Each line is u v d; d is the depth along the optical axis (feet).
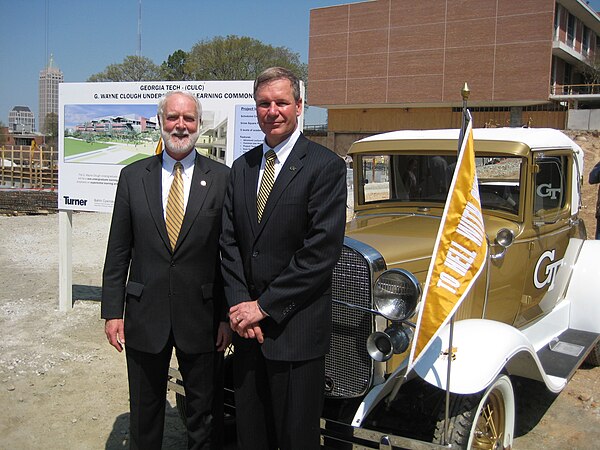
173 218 10.20
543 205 14.88
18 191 67.36
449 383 9.32
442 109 155.74
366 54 159.22
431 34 149.28
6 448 13.01
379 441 9.50
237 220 9.61
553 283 15.92
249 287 9.48
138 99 20.84
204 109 19.75
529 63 137.90
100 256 34.73
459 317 11.89
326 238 8.86
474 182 9.53
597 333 16.47
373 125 165.78
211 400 10.69
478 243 9.53
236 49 199.93
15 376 16.83
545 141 14.64
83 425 14.15
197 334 10.32
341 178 9.15
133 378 10.52
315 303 9.16
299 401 9.22
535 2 135.95
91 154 21.65
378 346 9.95
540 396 15.88
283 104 9.11
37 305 23.95
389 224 13.56
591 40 166.30
